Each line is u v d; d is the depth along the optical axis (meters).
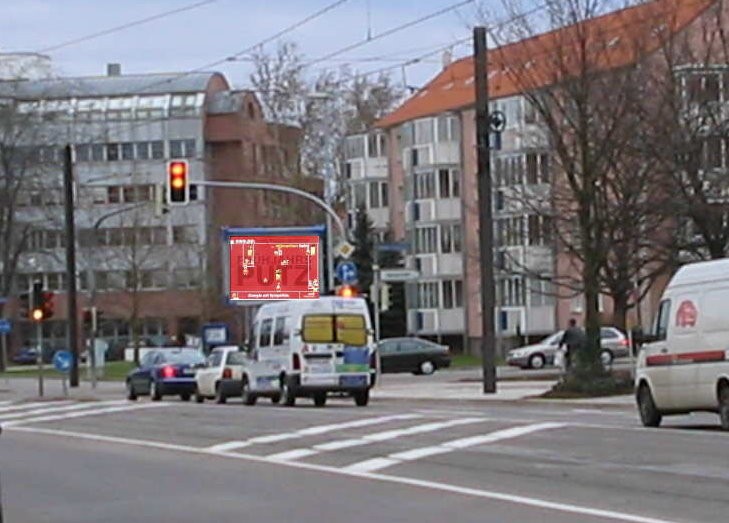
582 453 22.12
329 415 33.31
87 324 71.06
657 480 18.42
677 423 30.45
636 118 40.94
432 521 15.80
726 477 18.45
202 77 117.50
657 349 28.03
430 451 23.52
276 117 86.50
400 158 101.94
